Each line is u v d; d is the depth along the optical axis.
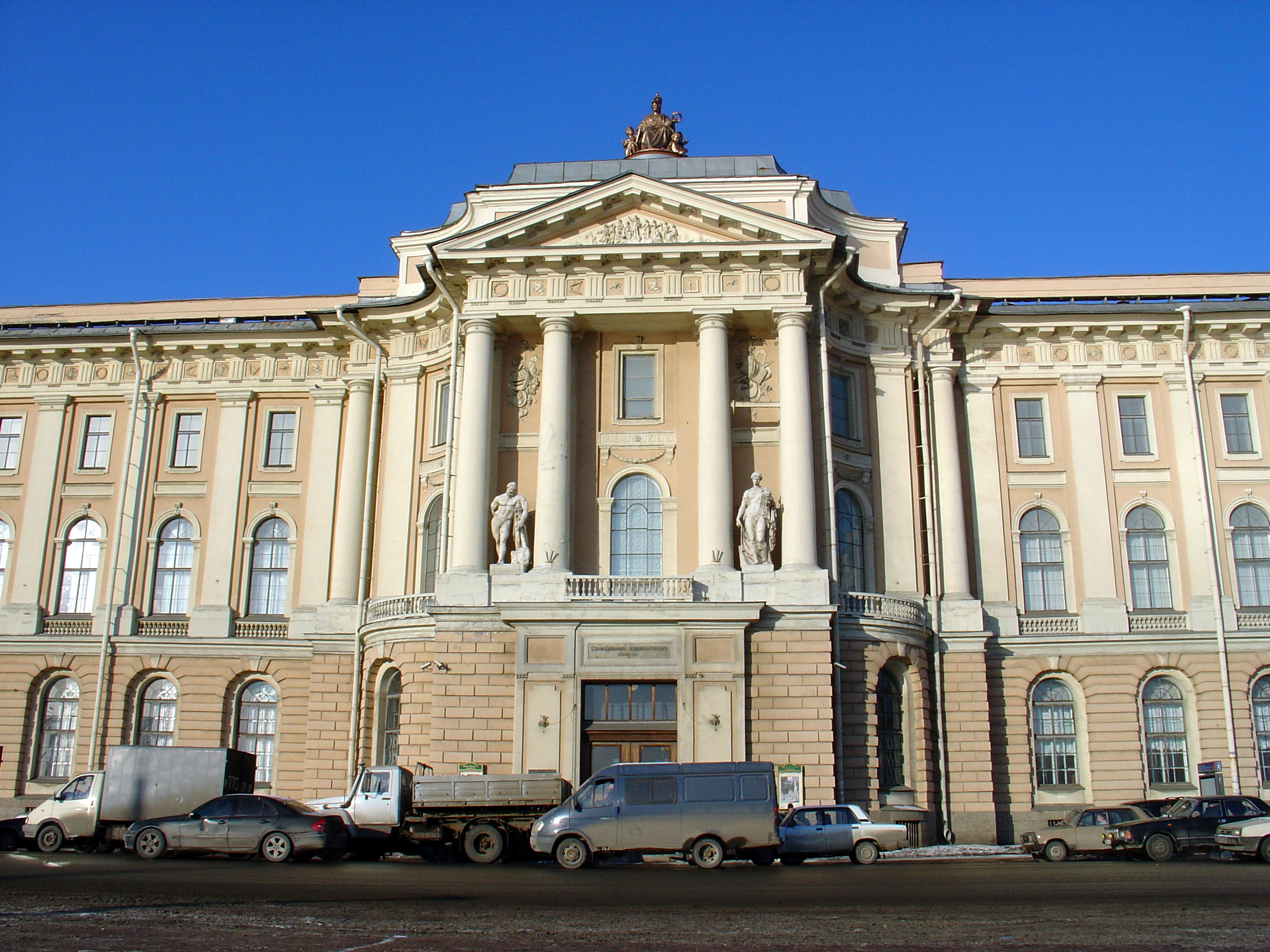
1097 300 44.50
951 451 41.75
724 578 35.84
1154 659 40.44
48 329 47.41
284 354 45.75
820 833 29.02
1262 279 44.69
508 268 38.97
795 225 37.97
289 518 44.53
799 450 37.06
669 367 39.78
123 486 45.00
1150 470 42.41
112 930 15.13
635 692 35.44
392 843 29.69
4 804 42.22
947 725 39.00
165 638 43.25
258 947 13.80
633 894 19.69
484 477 37.50
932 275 43.53
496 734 35.19
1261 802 30.39
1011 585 41.44
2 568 45.16
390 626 38.41
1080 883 21.75
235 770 32.88
